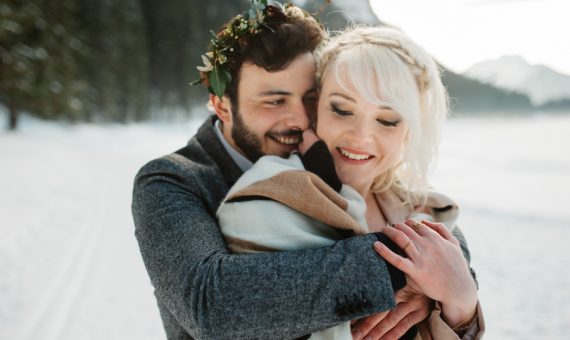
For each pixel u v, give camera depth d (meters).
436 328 1.01
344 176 1.20
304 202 1.01
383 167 1.20
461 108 98.50
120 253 5.57
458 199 10.57
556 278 5.41
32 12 22.17
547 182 13.48
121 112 37.25
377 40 1.15
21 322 3.69
